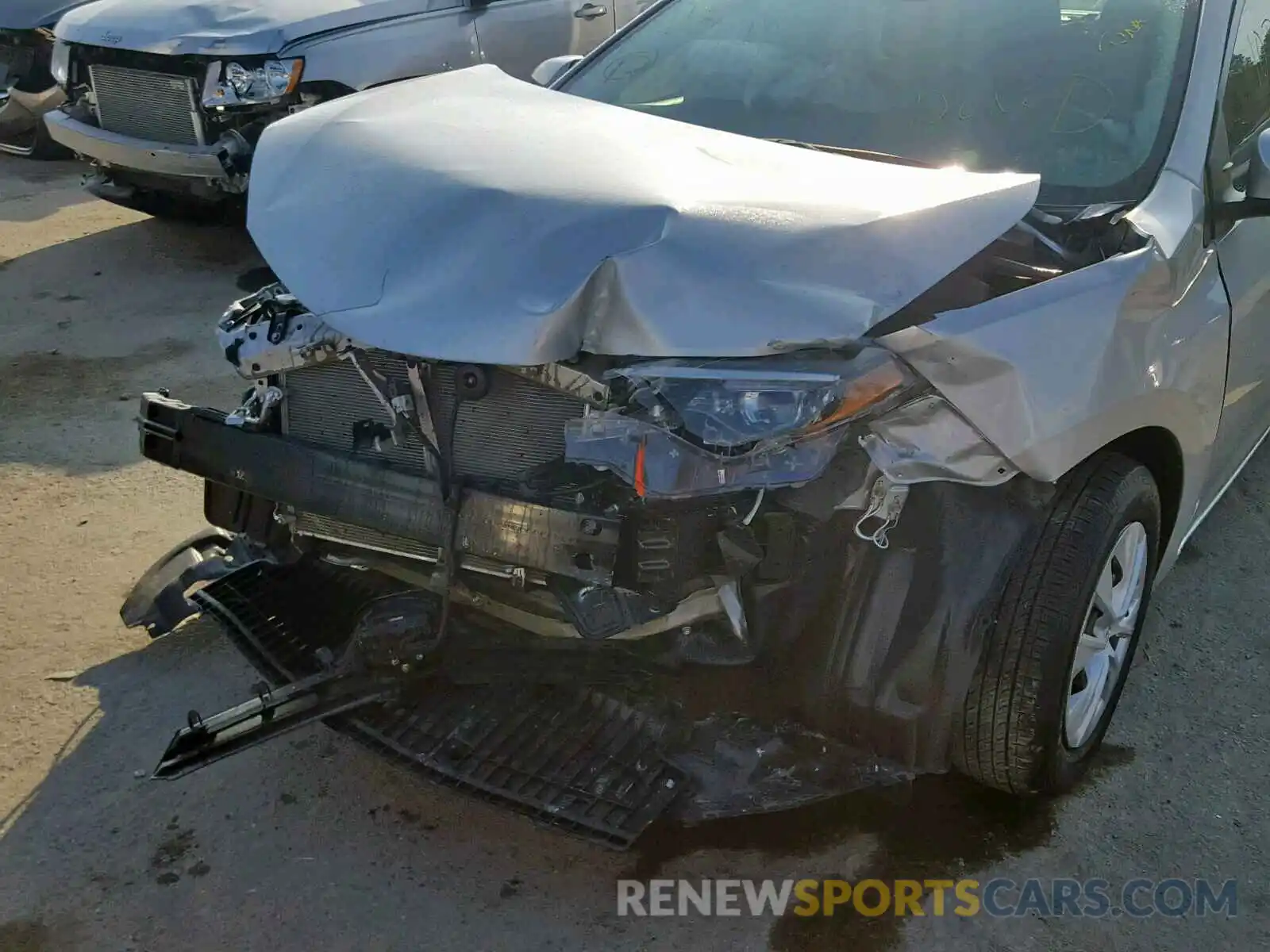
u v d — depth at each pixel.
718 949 2.33
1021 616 2.36
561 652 2.34
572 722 2.44
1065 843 2.62
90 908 2.39
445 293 2.13
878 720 2.35
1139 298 2.46
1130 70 3.01
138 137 6.09
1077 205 2.76
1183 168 2.83
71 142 6.25
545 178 2.31
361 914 2.39
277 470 2.51
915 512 2.29
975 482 2.25
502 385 2.27
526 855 2.56
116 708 2.98
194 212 6.61
